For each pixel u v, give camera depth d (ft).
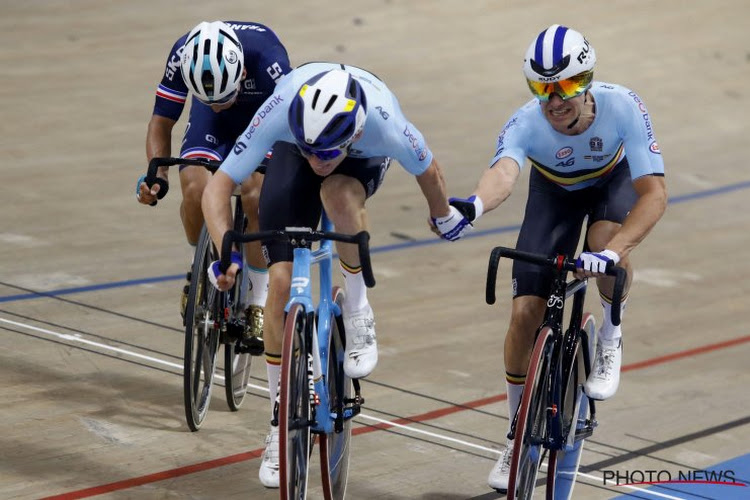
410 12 139.95
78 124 91.97
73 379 45.37
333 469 35.47
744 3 154.30
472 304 60.54
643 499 38.93
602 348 36.50
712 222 80.64
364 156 32.99
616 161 35.81
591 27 138.62
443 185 33.12
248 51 42.14
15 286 56.44
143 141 89.30
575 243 36.24
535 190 36.68
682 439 44.70
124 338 50.67
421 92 112.16
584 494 39.04
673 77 123.65
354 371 34.47
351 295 34.76
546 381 32.17
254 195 41.04
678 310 61.57
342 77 29.63
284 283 32.24
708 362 53.98
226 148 42.98
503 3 145.69
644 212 33.17
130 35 122.42
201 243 40.09
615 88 34.30
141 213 72.18
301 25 130.52
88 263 61.46
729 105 116.37
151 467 38.09
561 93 32.09
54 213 70.08
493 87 116.78
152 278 60.08
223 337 41.81
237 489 37.01
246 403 45.32
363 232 29.58
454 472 40.06
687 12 147.84
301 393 30.99
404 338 54.44
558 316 32.45
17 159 81.15
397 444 42.19
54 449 38.73
